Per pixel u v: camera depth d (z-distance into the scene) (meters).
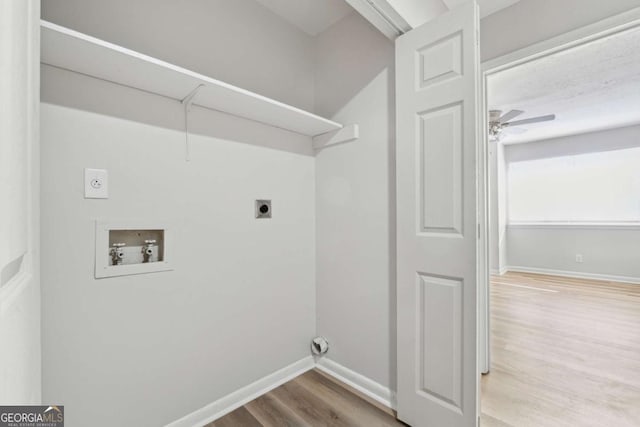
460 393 1.28
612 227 4.57
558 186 5.05
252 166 1.72
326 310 2.01
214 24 1.59
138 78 1.19
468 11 1.27
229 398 1.59
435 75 1.37
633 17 1.27
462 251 1.29
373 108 1.74
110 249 1.23
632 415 1.52
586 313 3.14
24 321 0.55
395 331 1.62
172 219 1.39
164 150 1.37
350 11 1.88
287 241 1.91
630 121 4.13
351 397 1.69
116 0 1.25
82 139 1.14
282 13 1.90
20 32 0.51
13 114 0.48
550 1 1.50
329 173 1.99
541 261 5.20
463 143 1.28
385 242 1.67
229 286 1.61
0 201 0.42
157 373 1.34
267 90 1.84
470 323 1.26
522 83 2.87
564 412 1.55
